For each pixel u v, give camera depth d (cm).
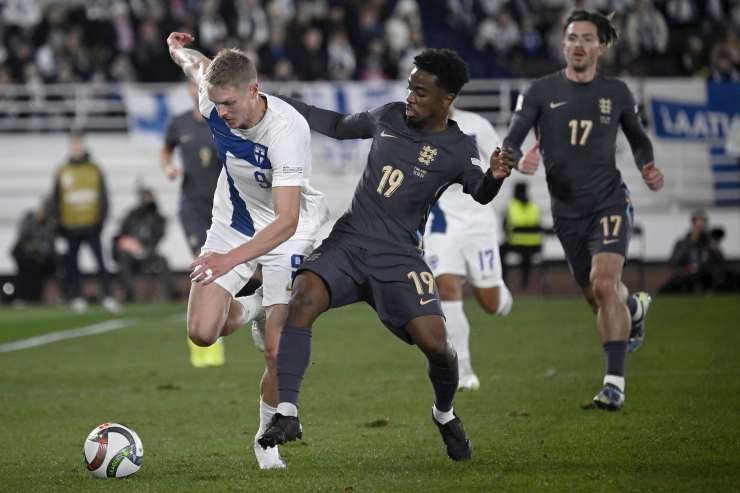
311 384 3081
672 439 2125
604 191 2656
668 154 7400
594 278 2594
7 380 3259
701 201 7375
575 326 4534
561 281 6588
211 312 1916
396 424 2403
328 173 7262
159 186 7231
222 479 1803
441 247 3009
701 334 4138
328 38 7144
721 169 7375
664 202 7394
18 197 7219
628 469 1841
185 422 2489
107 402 2811
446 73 1836
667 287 5981
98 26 7219
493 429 2303
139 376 3334
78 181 5728
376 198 1880
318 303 1817
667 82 7088
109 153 7344
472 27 7988
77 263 5791
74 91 7044
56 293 6550
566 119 2647
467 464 1916
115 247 6056
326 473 1852
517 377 3158
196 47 7050
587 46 2628
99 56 7188
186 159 3378
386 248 1861
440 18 8100
